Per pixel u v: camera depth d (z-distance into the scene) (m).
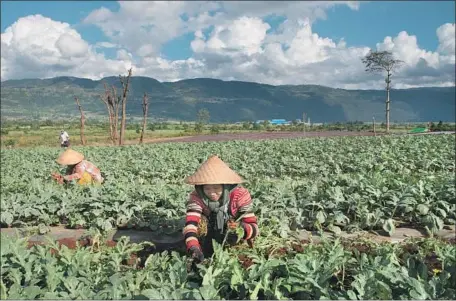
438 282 3.88
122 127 39.91
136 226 7.81
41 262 4.61
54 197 8.98
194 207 5.26
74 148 35.31
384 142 29.75
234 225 5.08
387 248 5.15
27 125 151.75
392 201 7.76
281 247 5.63
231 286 3.97
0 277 4.41
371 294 3.72
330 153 21.36
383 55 60.47
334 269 4.29
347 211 7.77
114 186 9.74
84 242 6.98
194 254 4.85
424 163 16.69
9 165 23.12
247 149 26.62
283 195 8.08
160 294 3.67
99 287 4.21
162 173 16.86
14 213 8.39
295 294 4.02
